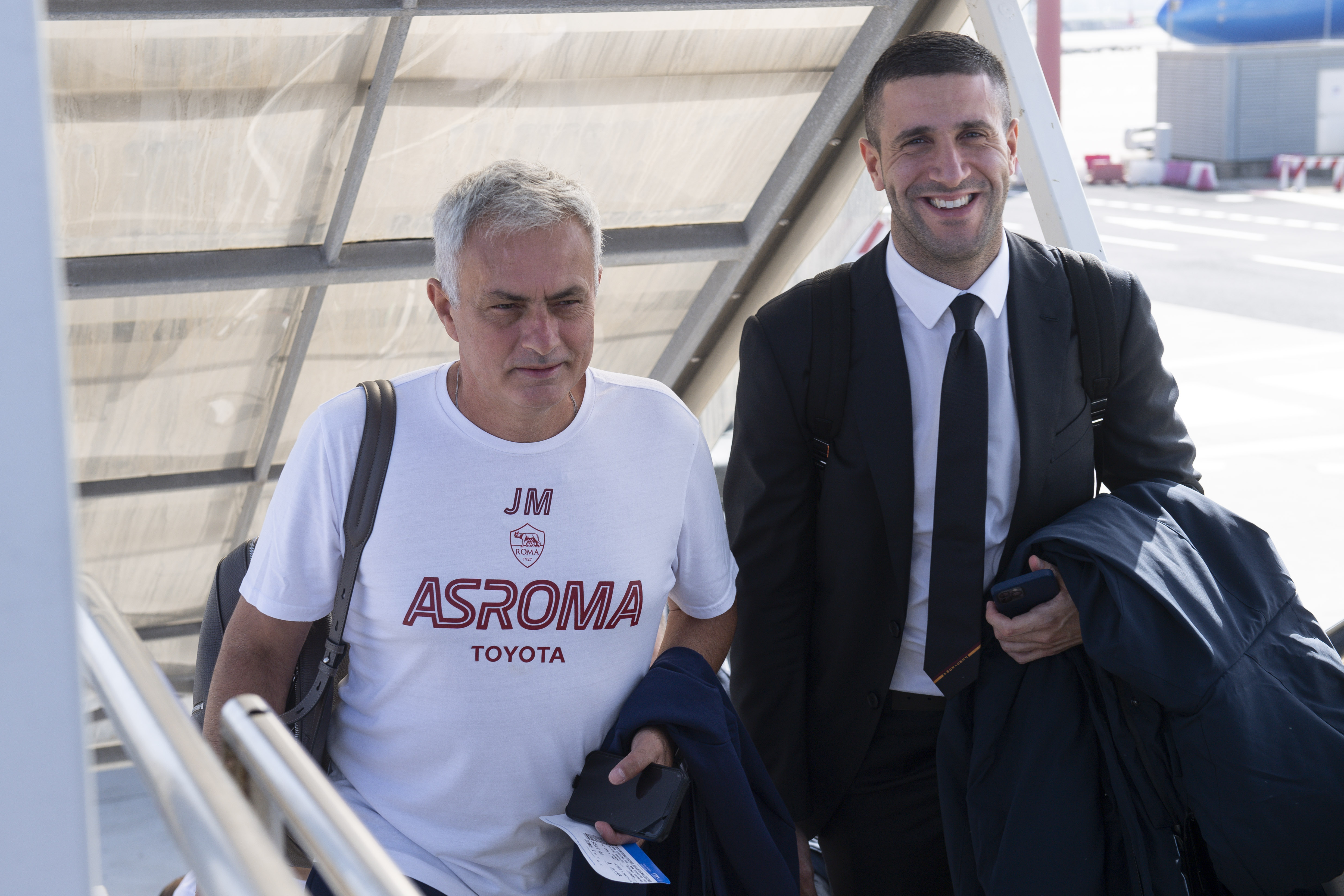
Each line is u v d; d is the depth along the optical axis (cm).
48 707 62
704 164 346
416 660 168
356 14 258
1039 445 196
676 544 183
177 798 79
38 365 59
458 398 171
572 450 171
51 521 61
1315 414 1016
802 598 214
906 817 216
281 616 172
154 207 301
